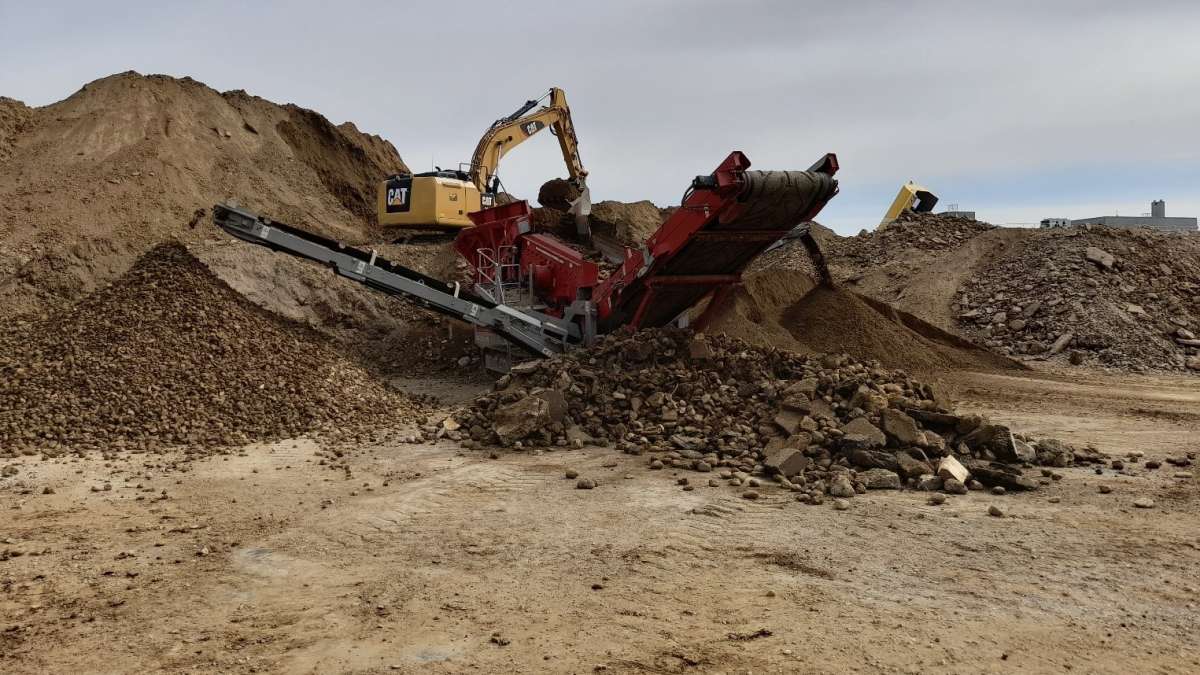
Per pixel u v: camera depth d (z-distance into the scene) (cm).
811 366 1139
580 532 679
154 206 2550
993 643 453
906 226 2989
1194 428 1147
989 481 812
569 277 1606
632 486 827
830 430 899
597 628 483
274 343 1368
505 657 446
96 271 2158
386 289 1567
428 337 1925
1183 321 2075
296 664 444
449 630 485
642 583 559
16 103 2941
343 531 695
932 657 437
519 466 926
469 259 1911
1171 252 2466
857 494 791
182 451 1005
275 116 3597
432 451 1019
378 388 1366
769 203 1184
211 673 434
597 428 1053
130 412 1090
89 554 638
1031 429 1149
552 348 1478
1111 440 1055
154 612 521
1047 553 608
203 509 768
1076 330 2012
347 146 3772
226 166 3044
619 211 3766
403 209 2411
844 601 519
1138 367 1811
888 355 1727
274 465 945
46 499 797
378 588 559
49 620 509
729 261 1359
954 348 1923
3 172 2562
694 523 697
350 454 1006
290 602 536
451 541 663
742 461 892
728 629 478
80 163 2661
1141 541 631
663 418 1032
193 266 1567
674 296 1406
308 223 2930
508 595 541
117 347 1247
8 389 1129
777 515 718
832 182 1217
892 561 595
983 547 625
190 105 3300
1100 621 482
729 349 1209
